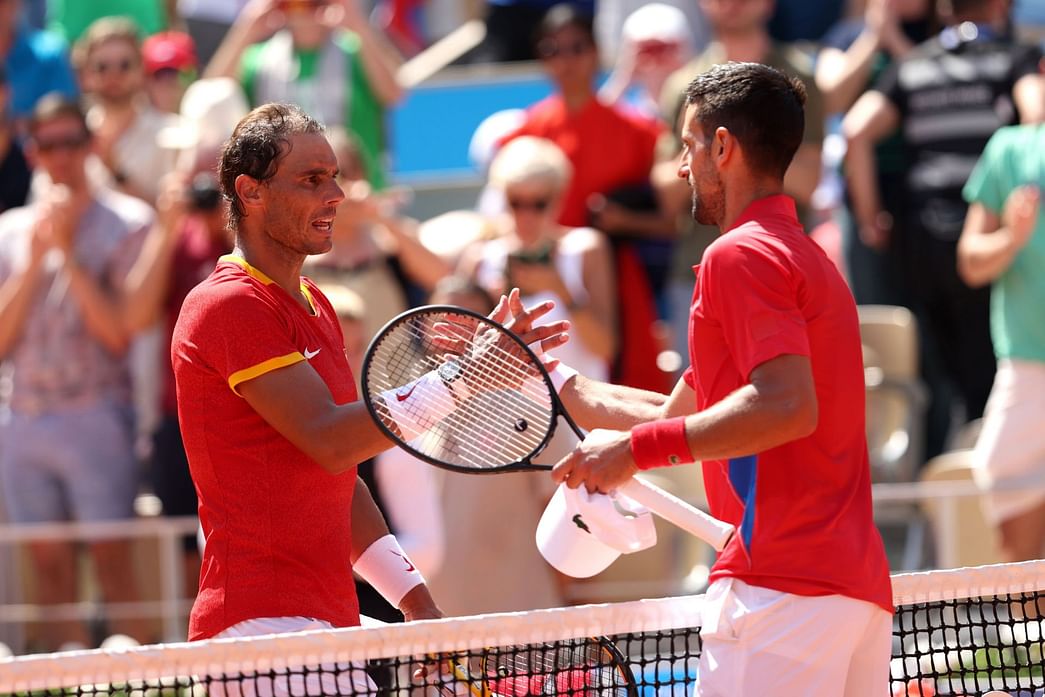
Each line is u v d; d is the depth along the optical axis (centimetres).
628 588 2444
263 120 1255
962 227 2741
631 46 3162
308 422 1195
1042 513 2402
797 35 3344
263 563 1237
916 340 2788
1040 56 2742
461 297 2184
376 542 1393
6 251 2677
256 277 1252
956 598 1348
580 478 1157
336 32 2980
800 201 2655
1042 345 2420
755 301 1122
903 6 3033
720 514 1228
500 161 2527
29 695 1223
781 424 1096
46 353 2570
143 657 1103
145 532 2423
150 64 3138
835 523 1154
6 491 2603
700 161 1213
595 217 2748
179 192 2575
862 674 1202
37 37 3156
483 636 1180
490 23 3372
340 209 2516
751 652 1150
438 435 1237
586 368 2491
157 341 2575
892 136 2816
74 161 2589
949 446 2777
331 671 1195
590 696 1316
